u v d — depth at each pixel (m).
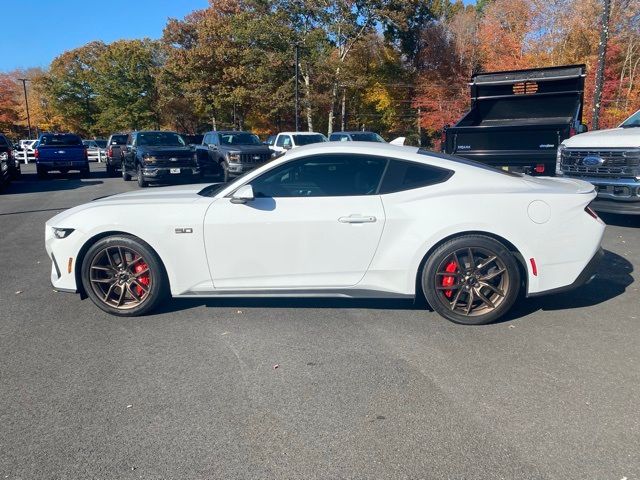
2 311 4.94
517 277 4.30
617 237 7.57
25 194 15.45
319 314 4.69
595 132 8.31
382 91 44.84
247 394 3.32
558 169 8.48
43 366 3.76
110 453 2.74
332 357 3.83
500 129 9.24
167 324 4.53
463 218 4.24
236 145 17.94
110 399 3.28
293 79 42.00
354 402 3.20
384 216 4.32
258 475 2.54
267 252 4.45
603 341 4.02
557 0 30.16
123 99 51.62
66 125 61.19
